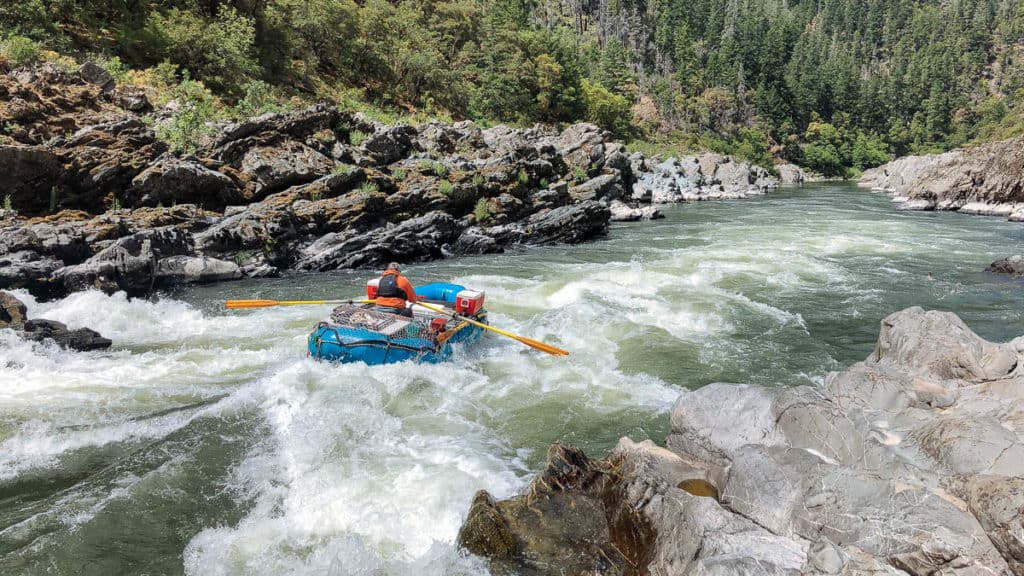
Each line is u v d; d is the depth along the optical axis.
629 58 123.25
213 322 11.45
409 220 20.03
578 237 23.09
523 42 70.19
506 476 6.01
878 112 130.50
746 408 5.33
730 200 44.94
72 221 15.13
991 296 13.90
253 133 20.41
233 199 18.72
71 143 16.55
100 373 8.55
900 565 3.54
